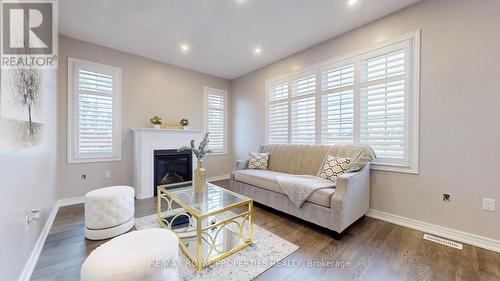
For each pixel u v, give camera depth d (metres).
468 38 2.11
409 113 2.49
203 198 2.26
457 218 2.18
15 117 1.34
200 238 1.70
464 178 2.14
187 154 4.32
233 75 5.14
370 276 1.61
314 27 2.97
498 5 1.96
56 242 2.08
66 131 3.23
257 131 4.73
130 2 2.41
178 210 2.85
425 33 2.36
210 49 3.69
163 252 1.27
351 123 3.07
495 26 1.97
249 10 2.58
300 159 3.43
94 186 3.48
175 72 4.46
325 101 3.41
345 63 3.11
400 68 2.58
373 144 2.82
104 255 1.22
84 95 3.38
